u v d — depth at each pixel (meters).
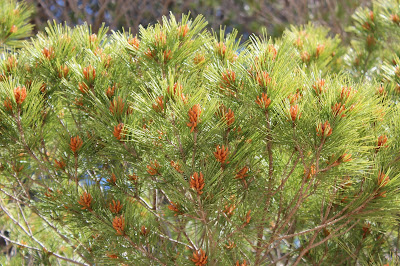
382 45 1.90
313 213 1.41
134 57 1.41
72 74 1.39
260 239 1.30
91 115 1.34
